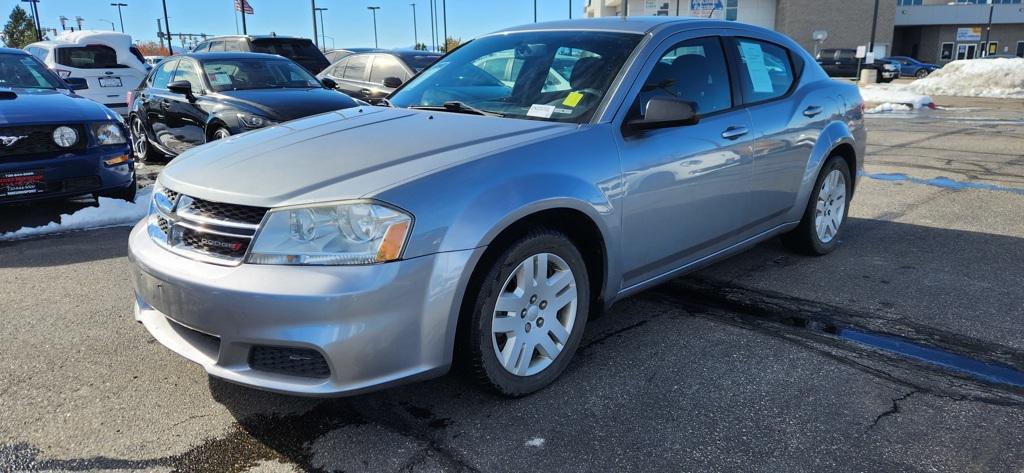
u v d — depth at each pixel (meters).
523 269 2.83
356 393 2.48
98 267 4.76
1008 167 8.56
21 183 5.46
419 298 2.51
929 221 5.98
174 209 2.77
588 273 3.28
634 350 3.43
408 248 2.47
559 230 3.04
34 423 2.77
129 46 14.47
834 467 2.46
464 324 2.72
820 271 4.66
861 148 5.17
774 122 4.16
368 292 2.40
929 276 4.53
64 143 5.67
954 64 22.61
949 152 9.81
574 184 2.95
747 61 4.16
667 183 3.40
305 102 7.98
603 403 2.91
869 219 6.07
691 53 3.77
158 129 9.09
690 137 3.54
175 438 2.66
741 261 4.90
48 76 7.07
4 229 5.81
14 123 5.40
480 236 2.60
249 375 2.51
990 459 2.51
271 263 2.44
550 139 3.01
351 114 3.66
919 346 3.47
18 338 3.56
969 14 56.28
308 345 2.39
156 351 3.42
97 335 3.61
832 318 3.84
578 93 3.38
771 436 2.66
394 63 10.62
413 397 2.96
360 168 2.69
